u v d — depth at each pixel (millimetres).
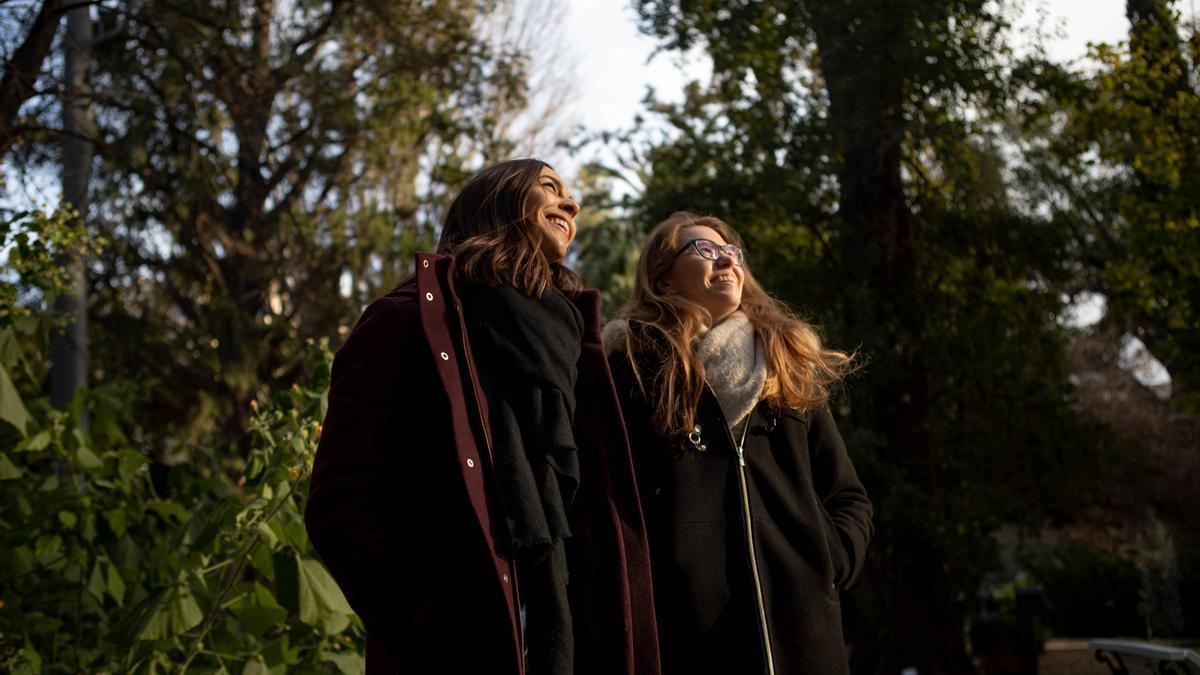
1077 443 9680
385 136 10242
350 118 10031
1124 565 15227
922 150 8859
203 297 11273
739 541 2041
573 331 1790
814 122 8516
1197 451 12453
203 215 10188
